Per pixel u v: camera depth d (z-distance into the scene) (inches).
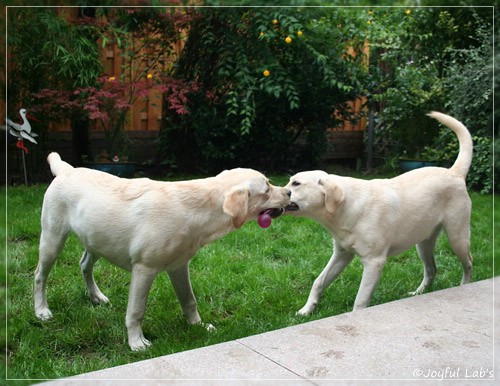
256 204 124.4
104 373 96.1
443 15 350.0
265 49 316.5
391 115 361.4
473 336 114.3
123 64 322.3
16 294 150.3
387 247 143.6
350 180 144.7
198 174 341.1
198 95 325.7
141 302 121.5
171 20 319.0
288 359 102.4
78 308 143.4
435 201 150.3
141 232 117.2
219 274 170.6
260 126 337.7
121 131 318.0
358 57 355.3
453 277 179.3
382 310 129.0
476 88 314.7
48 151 308.2
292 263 185.2
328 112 351.6
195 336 129.6
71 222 125.6
